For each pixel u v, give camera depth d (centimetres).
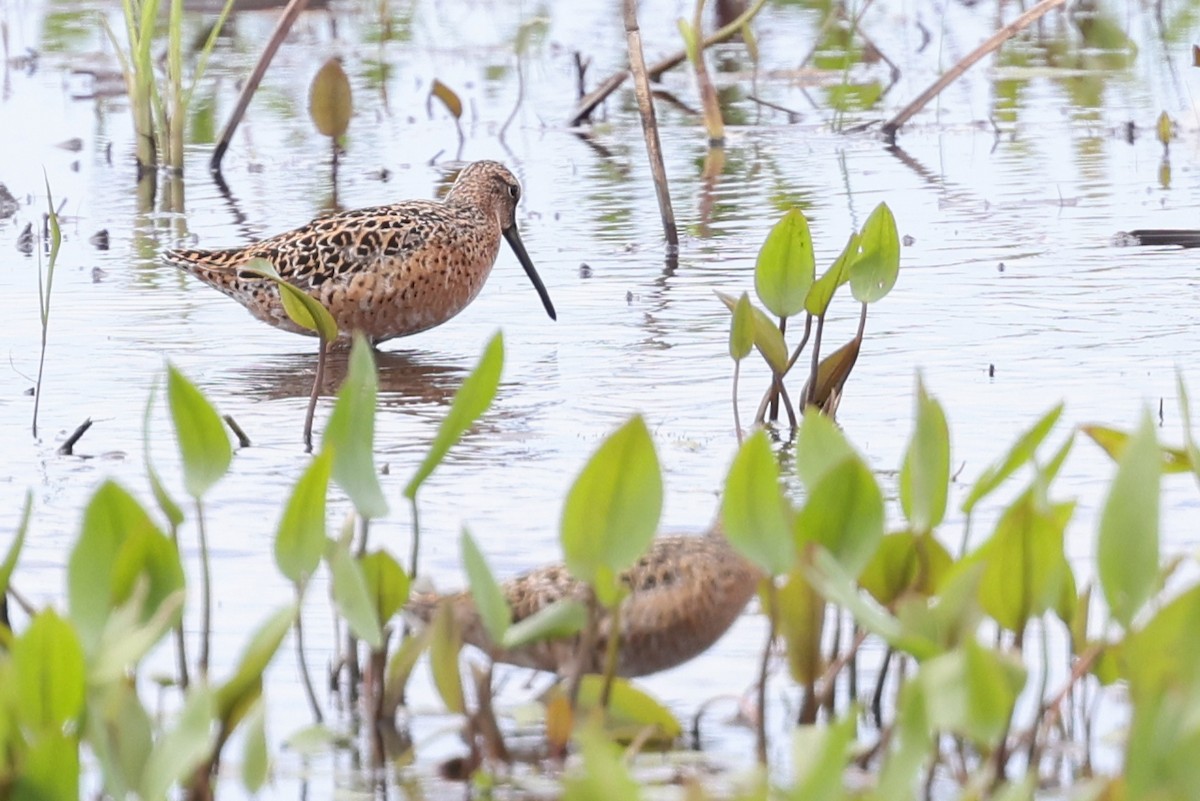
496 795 691
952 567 702
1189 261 1596
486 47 2873
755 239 1720
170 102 2255
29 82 2622
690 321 1446
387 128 2348
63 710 607
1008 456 741
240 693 657
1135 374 1251
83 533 662
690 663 819
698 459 1092
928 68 2658
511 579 798
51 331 1446
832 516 684
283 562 718
